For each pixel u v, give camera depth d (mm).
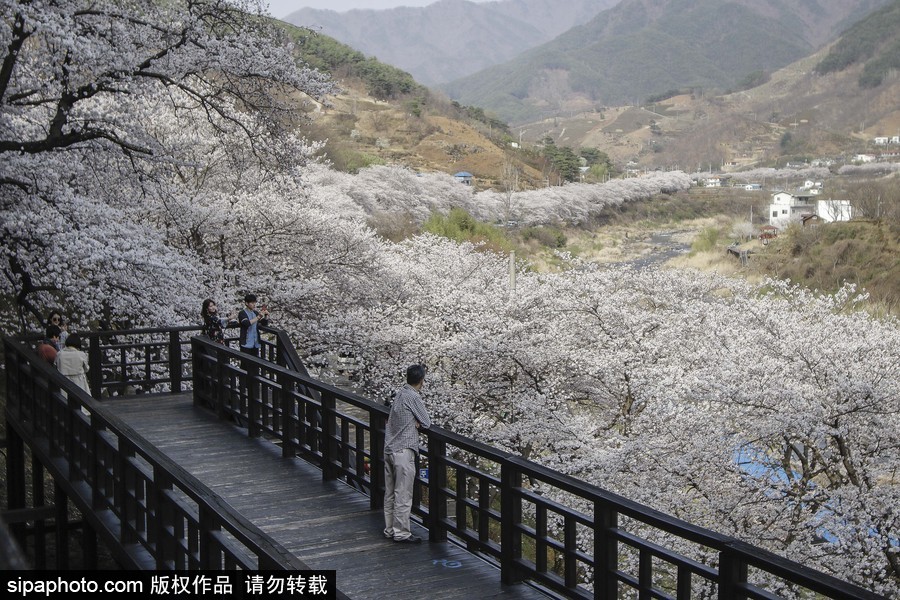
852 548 11266
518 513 5668
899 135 193000
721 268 53969
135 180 15555
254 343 11633
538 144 167000
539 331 19766
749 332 15789
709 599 11672
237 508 7242
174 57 13430
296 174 15469
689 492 13383
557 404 16922
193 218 18281
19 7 10977
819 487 12625
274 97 14938
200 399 11227
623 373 15844
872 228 48750
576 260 23969
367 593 5512
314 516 7051
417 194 60719
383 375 20594
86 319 15297
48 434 8477
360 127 117500
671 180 126562
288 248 21219
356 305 22359
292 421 8781
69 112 13297
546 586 5398
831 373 12906
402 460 6418
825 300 18703
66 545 8516
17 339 10875
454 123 128250
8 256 13562
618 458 12992
